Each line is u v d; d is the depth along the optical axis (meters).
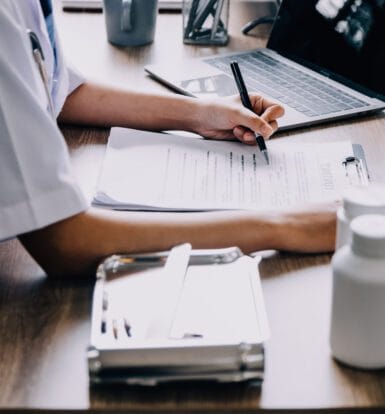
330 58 1.39
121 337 0.69
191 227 0.85
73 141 1.17
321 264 0.84
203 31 1.60
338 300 0.66
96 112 1.22
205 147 1.10
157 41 1.63
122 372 0.66
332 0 1.41
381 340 0.66
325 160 1.05
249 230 0.85
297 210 0.88
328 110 1.23
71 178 0.86
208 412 0.65
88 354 0.66
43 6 1.16
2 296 0.80
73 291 0.81
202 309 0.74
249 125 1.10
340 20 1.38
